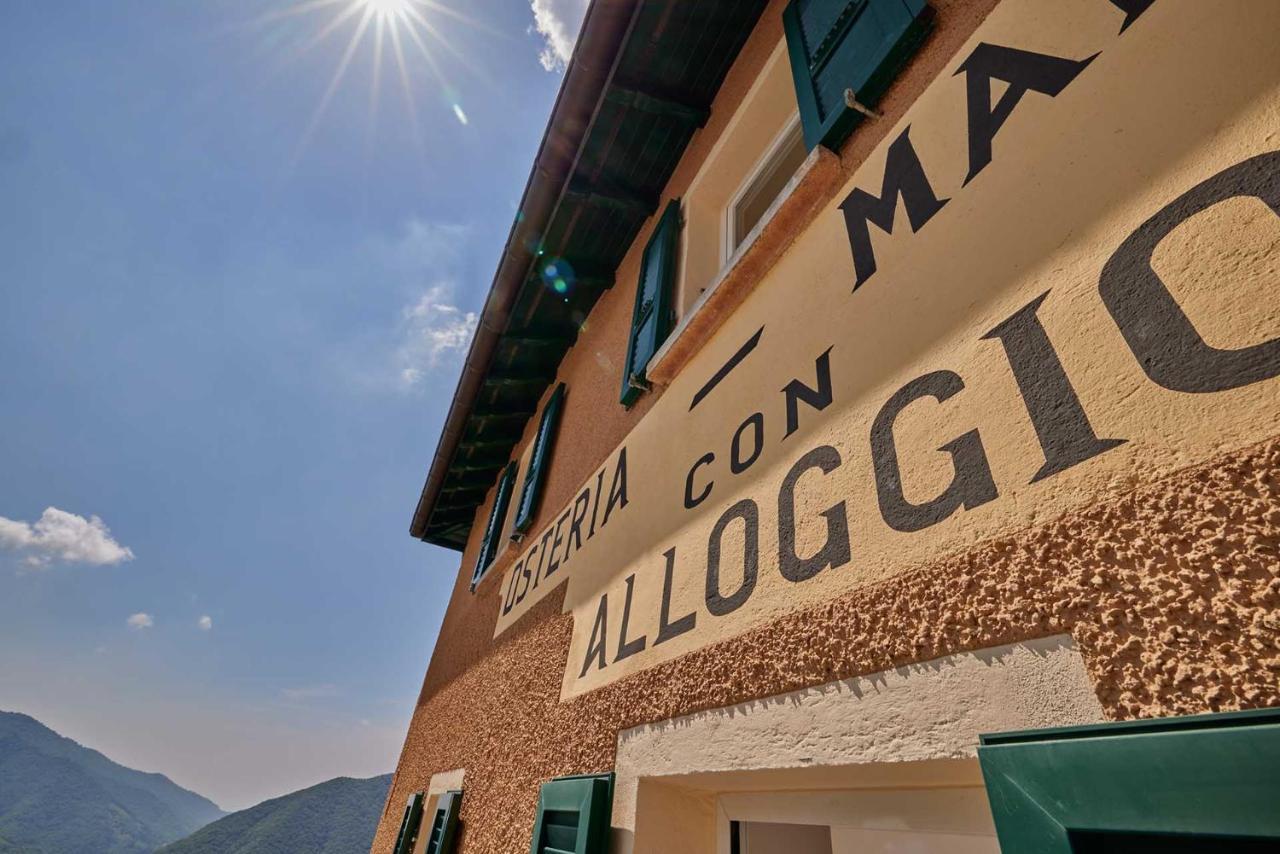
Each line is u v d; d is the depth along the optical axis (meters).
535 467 4.27
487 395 5.48
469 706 3.68
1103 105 1.07
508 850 2.26
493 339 4.84
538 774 2.24
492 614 4.12
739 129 3.02
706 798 1.60
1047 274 1.03
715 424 1.96
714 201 3.31
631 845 1.49
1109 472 0.83
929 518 1.06
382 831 5.05
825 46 2.07
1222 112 0.87
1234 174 0.82
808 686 1.17
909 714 0.96
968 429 1.06
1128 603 0.76
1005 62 1.34
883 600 1.08
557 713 2.29
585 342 4.58
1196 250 0.83
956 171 1.36
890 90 1.73
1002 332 1.07
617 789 1.66
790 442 1.53
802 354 1.64
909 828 1.10
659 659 1.71
